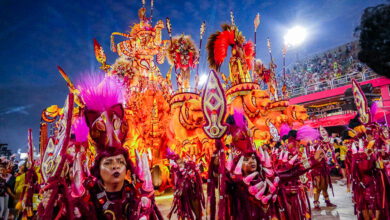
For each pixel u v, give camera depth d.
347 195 8.32
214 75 3.24
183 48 11.59
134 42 14.70
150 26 15.22
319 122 14.98
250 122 10.80
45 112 3.41
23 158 7.41
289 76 25.31
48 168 2.14
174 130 10.95
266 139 10.22
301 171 3.45
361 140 4.77
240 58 11.92
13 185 6.78
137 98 12.32
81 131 2.71
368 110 4.56
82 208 2.11
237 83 11.45
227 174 3.23
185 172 6.14
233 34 11.91
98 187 2.27
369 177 4.58
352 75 15.88
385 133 5.25
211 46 11.81
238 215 3.13
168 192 12.87
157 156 12.30
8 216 6.77
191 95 11.23
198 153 10.02
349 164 5.32
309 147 6.70
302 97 18.16
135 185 2.36
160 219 2.40
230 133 3.32
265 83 15.56
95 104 2.35
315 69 22.98
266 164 3.28
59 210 2.05
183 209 6.00
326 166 6.78
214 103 3.17
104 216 2.19
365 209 4.59
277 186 3.29
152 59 15.03
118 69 12.91
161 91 13.45
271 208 3.30
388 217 4.30
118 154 2.32
